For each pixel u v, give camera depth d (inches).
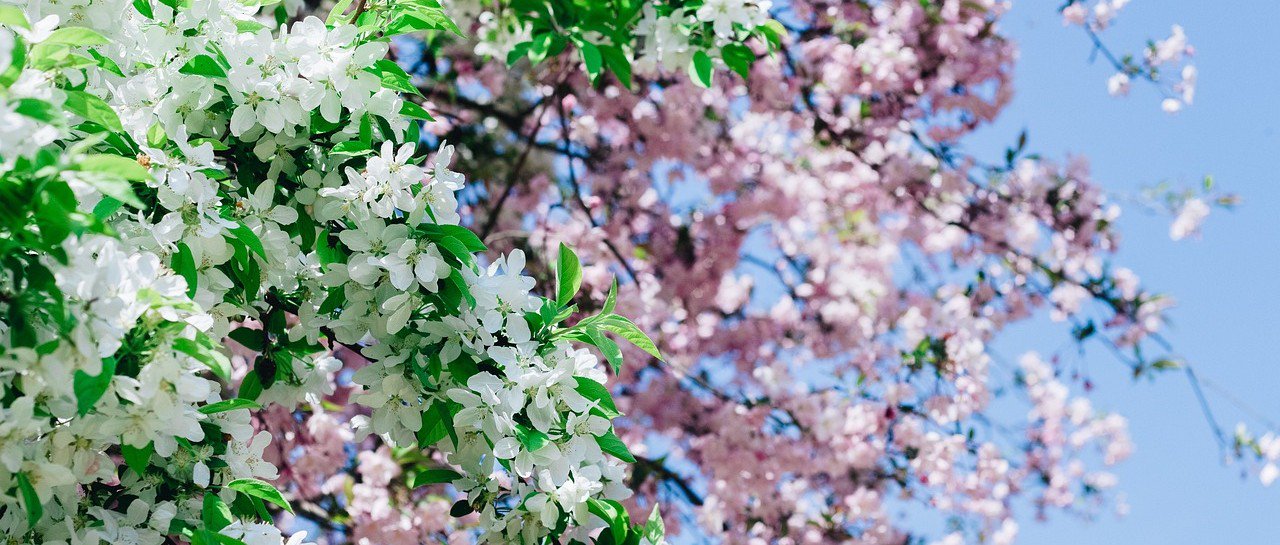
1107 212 256.8
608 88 227.8
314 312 98.6
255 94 88.0
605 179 243.4
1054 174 257.0
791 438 234.4
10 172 60.8
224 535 78.8
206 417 78.0
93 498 84.0
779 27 130.5
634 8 132.8
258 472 89.6
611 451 88.5
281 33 89.7
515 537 90.6
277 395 102.0
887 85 227.6
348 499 183.3
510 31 176.4
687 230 259.6
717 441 229.8
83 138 77.6
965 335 224.8
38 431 68.8
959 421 224.2
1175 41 236.5
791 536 234.8
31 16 81.6
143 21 90.7
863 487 245.4
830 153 259.6
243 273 89.7
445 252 90.4
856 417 229.6
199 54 87.6
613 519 87.0
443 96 214.4
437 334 90.2
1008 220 257.6
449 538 181.3
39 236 63.4
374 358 93.6
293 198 94.5
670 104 235.1
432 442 94.7
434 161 90.9
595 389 90.0
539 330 92.8
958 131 246.5
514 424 85.7
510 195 232.2
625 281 241.4
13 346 65.4
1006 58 231.9
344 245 94.0
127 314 66.3
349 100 90.0
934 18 230.1
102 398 69.8
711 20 125.9
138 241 79.1
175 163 80.7
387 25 101.0
